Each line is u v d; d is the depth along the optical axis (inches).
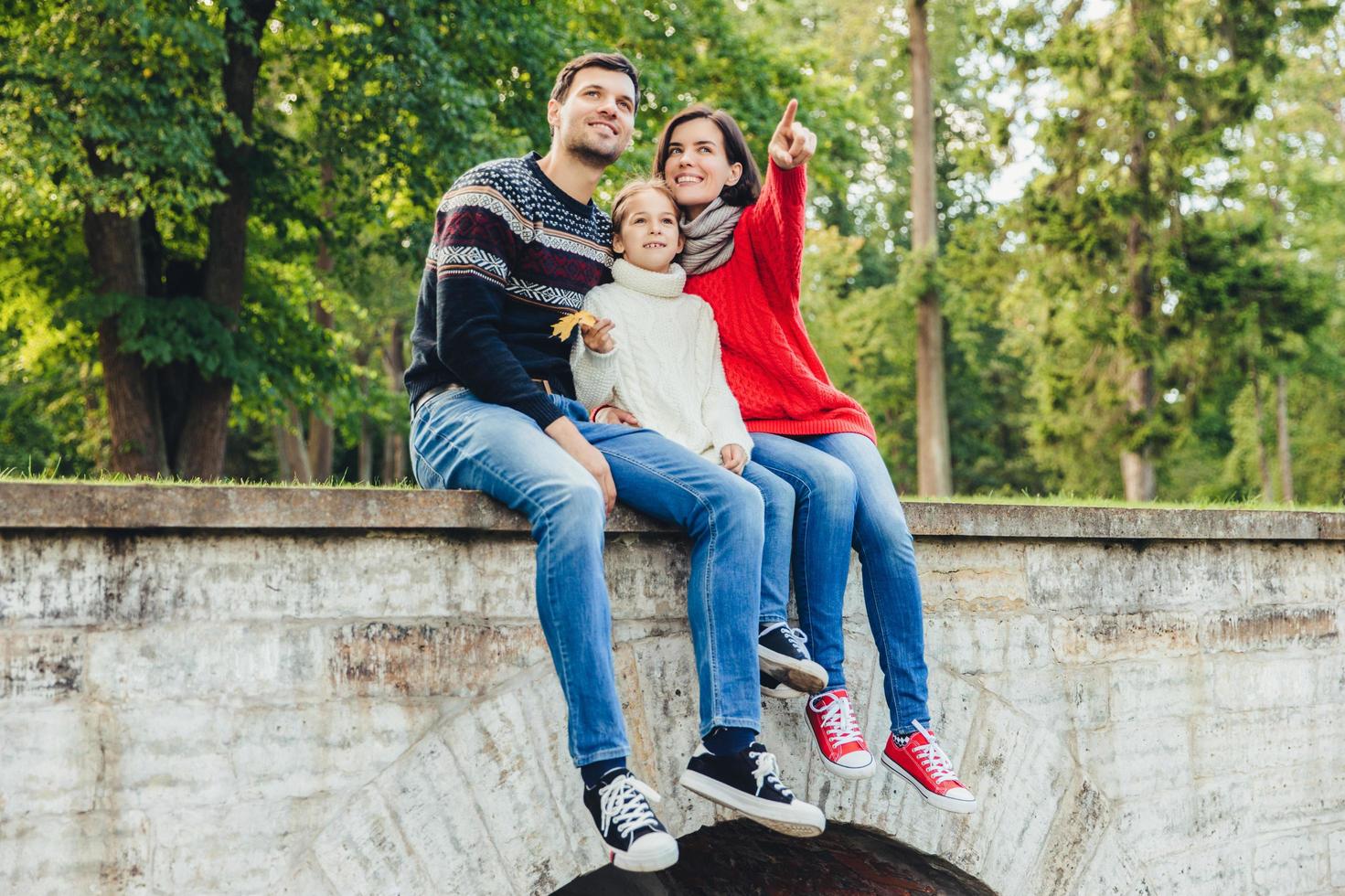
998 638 160.9
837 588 131.3
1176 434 754.2
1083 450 783.7
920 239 893.8
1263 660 185.8
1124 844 169.2
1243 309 737.0
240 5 419.2
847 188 642.8
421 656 120.1
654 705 131.6
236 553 113.2
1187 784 176.2
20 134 383.9
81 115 398.0
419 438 127.1
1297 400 1091.3
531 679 125.2
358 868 115.2
